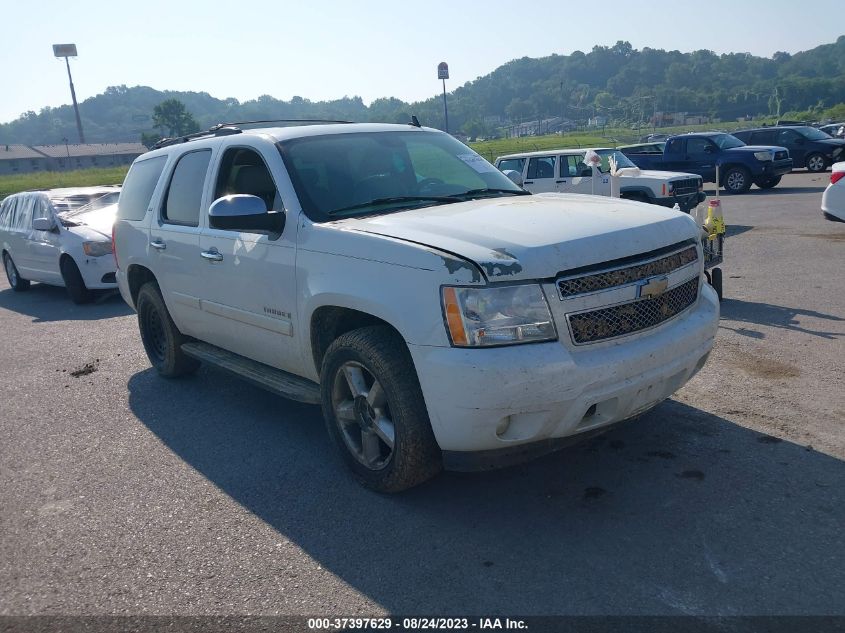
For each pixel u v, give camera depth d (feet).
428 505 13.47
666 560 11.19
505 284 11.58
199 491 14.75
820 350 20.45
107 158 412.77
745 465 13.98
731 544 11.48
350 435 14.48
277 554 12.22
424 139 17.98
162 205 19.95
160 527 13.39
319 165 15.87
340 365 13.99
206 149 18.56
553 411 11.68
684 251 13.60
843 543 11.31
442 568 11.45
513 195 16.58
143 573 11.94
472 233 12.59
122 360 25.18
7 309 37.47
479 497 13.61
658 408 16.99
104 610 11.02
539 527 12.42
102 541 13.05
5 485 15.69
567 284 11.80
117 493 14.92
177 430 18.20
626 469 14.19
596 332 12.00
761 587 10.39
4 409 20.77
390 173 16.35
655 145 81.00
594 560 11.34
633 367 12.12
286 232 14.99
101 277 36.01
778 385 18.01
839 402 16.71
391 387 12.81
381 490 13.85
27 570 12.28
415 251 12.30
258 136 16.81
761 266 33.04
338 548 12.26
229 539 12.81
